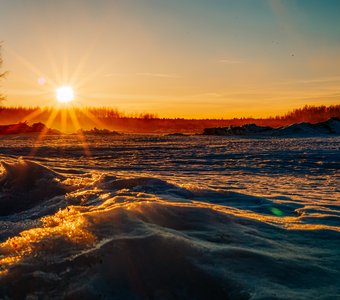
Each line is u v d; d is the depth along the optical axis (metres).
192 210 4.96
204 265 3.16
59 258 3.17
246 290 2.83
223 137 57.94
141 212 4.54
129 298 2.81
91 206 6.64
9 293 2.75
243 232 4.41
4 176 10.23
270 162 20.72
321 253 3.79
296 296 2.75
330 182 13.20
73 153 28.25
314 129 65.25
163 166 19.36
